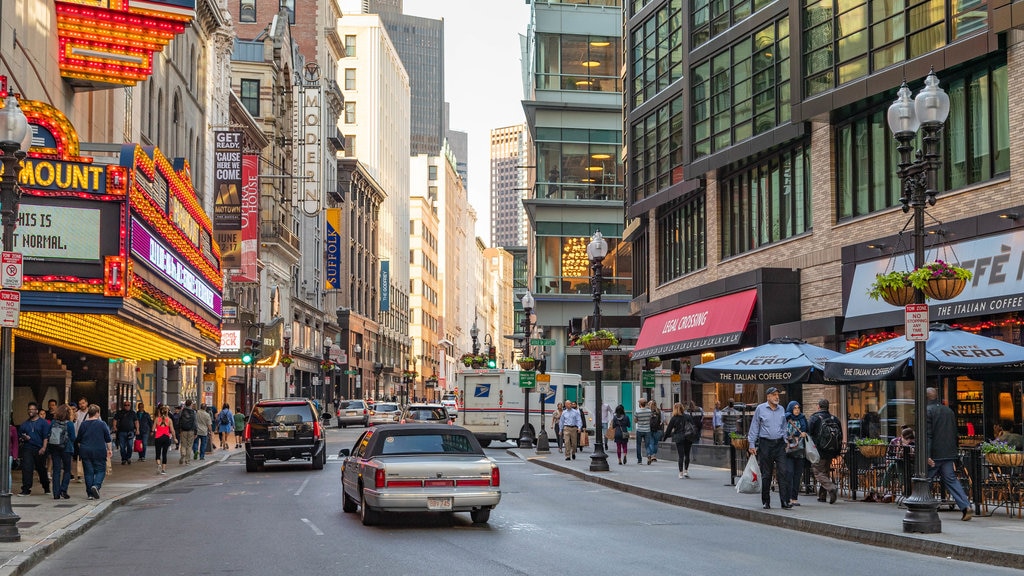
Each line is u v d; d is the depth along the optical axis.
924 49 25.61
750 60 33.69
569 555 13.97
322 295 96.81
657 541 15.57
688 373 41.06
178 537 16.30
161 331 25.88
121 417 34.22
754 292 32.22
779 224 33.50
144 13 29.08
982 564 13.29
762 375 22.64
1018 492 17.47
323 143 95.00
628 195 45.59
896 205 27.31
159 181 25.02
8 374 15.26
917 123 16.56
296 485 26.70
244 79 76.25
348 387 103.44
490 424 48.16
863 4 27.77
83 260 20.95
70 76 28.86
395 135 135.88
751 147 33.31
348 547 14.82
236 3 97.12
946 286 16.06
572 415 35.94
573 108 65.31
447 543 15.23
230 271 55.34
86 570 13.10
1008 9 22.09
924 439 15.63
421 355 151.50
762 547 14.95
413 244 152.62
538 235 65.00
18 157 15.57
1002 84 23.97
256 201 56.22
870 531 15.50
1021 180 22.83
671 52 40.75
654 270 45.34
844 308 28.27
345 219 105.94
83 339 28.84
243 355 52.03
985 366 18.53
